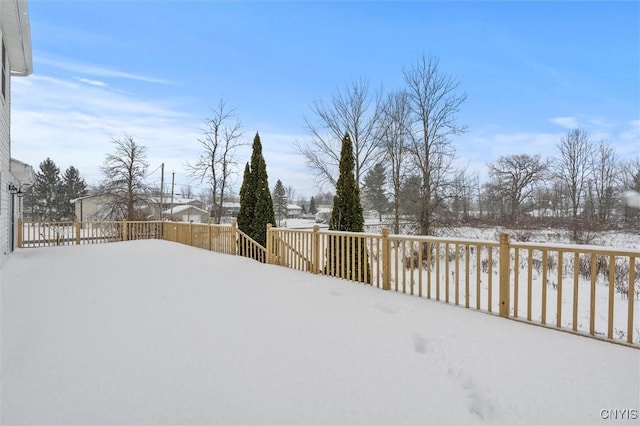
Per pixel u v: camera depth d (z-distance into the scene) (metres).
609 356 2.93
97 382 2.54
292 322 3.79
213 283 5.76
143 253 9.84
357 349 3.11
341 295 4.92
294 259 7.40
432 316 3.94
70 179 45.16
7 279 6.06
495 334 3.41
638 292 8.47
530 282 3.81
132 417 2.14
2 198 7.81
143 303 4.54
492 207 28.77
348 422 2.13
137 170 26.72
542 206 27.28
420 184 17.39
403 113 18.50
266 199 11.00
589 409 2.24
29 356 2.95
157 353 3.03
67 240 13.62
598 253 3.36
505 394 2.41
